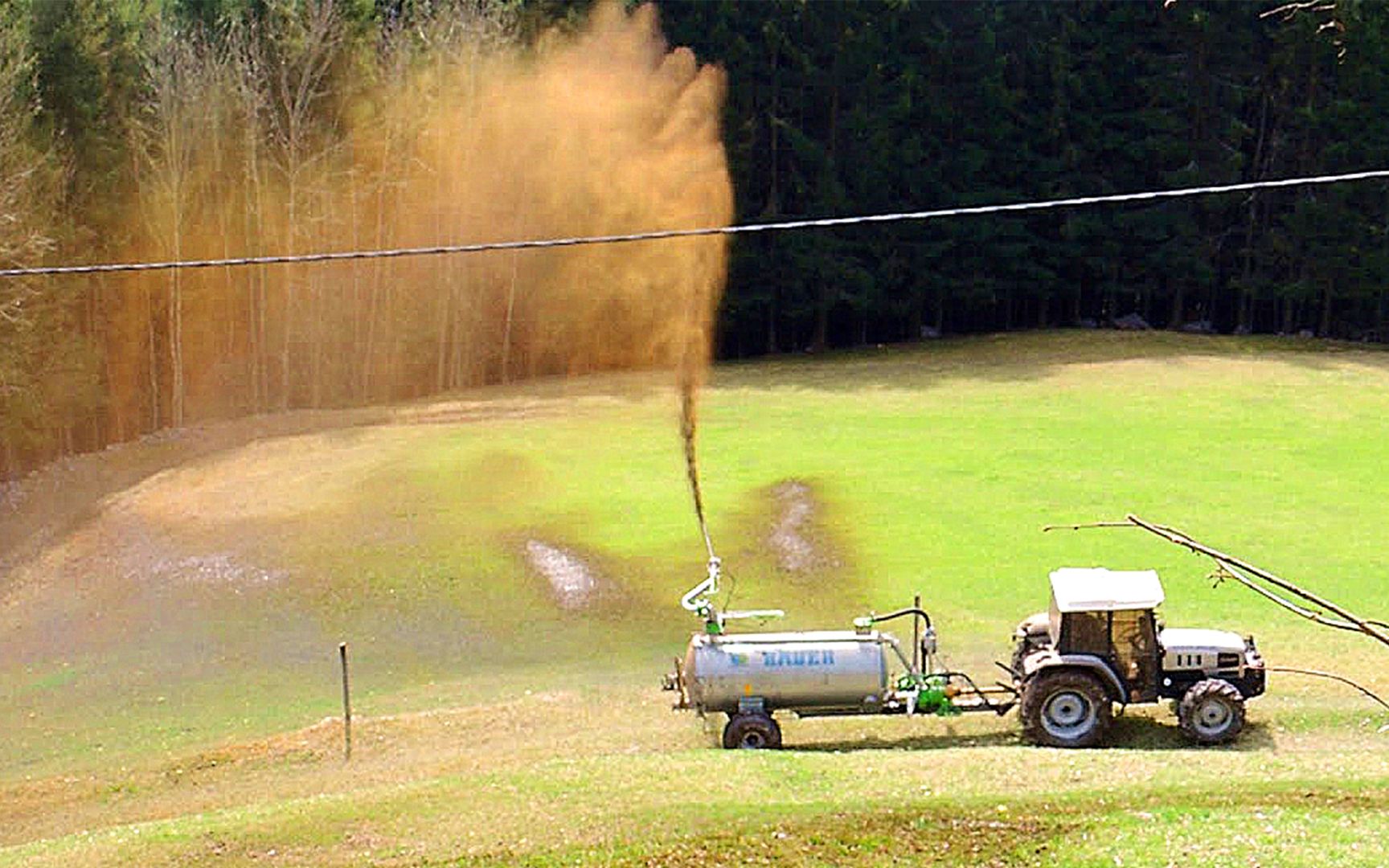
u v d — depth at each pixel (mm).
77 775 30156
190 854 21031
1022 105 102375
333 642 40156
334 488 56938
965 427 66750
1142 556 44156
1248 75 100062
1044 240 102625
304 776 28906
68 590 45750
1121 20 100562
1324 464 56938
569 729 31125
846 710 28297
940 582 42500
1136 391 75812
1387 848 18469
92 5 69250
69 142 68312
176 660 39156
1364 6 79688
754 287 99750
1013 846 19766
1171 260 99938
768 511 51406
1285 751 26766
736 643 28031
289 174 79438
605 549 47125
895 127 101000
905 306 102438
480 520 51250
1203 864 18359
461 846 20719
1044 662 27656
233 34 79375
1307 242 96625
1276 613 37812
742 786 22938
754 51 99875
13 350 61031
